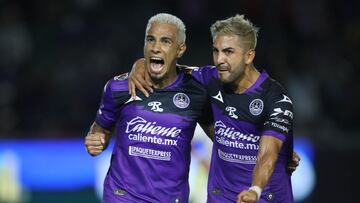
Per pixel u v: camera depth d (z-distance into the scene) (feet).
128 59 148.46
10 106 137.49
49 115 135.33
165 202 67.77
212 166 69.36
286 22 147.64
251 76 66.28
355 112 131.95
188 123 68.08
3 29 148.15
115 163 68.80
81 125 134.10
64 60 146.61
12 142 114.52
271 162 61.93
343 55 145.38
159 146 67.41
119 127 68.74
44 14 156.15
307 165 117.39
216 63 64.49
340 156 117.91
